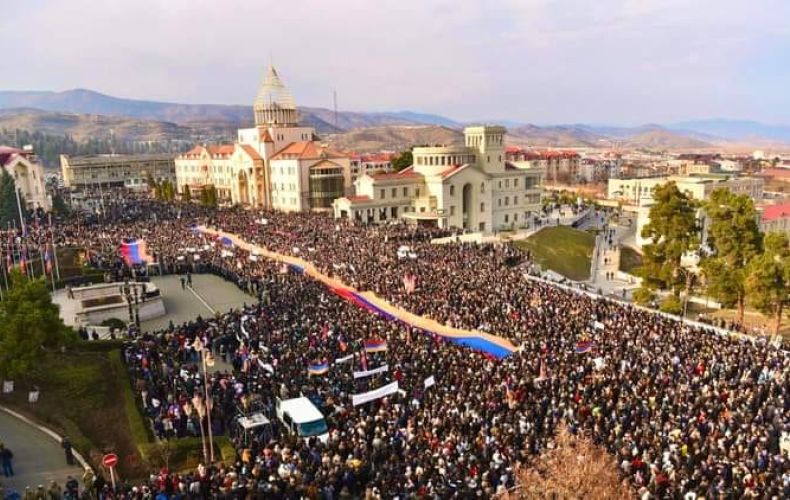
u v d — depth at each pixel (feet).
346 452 91.30
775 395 105.91
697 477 79.41
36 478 95.04
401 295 177.78
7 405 119.03
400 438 93.15
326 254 240.53
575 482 66.80
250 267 232.53
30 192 441.68
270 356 132.87
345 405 108.37
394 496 78.43
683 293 246.27
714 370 116.57
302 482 82.69
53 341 129.90
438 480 80.12
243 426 102.58
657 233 208.74
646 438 89.71
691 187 398.21
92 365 135.85
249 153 467.11
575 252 331.16
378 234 293.84
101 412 116.47
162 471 88.28
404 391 112.16
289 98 502.79
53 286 210.18
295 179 433.07
